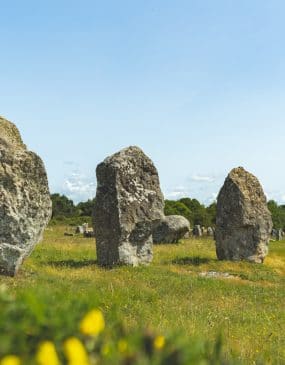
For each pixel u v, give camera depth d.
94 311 3.61
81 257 26.78
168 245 36.59
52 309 3.71
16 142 21.31
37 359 2.99
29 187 19.34
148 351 3.20
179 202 72.38
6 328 3.45
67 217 77.94
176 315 13.81
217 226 29.84
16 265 18.53
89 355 3.32
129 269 23.22
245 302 18.09
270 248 37.97
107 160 25.41
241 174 30.31
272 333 12.66
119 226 24.53
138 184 25.41
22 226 19.05
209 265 26.89
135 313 13.85
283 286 23.20
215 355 4.09
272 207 74.62
